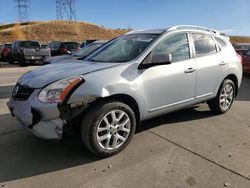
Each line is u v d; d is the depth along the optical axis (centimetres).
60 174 351
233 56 581
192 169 360
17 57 1911
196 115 571
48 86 362
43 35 7894
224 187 321
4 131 489
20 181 336
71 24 8700
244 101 711
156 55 412
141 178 340
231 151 410
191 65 485
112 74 388
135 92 403
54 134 358
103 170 359
